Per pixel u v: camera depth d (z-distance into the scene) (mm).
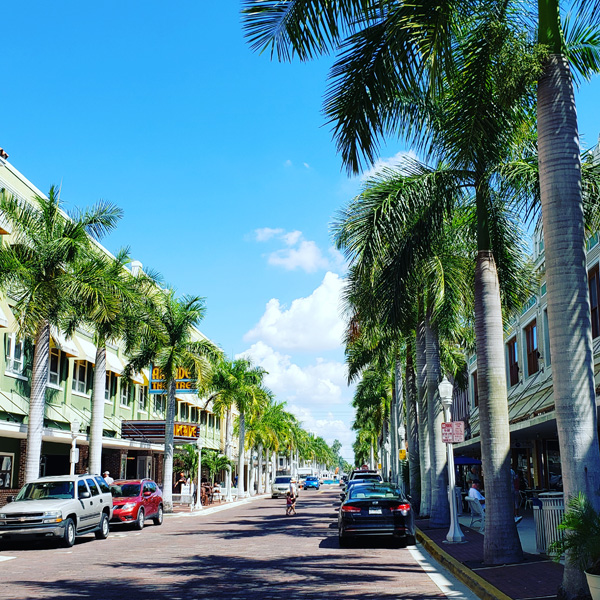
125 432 40969
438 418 21000
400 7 9406
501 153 13234
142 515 24531
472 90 11625
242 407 51781
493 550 11859
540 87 9656
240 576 11852
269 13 9742
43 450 32125
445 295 19016
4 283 21391
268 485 79812
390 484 18078
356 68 10594
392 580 11188
